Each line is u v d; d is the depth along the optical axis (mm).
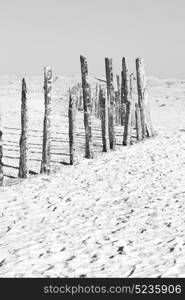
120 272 8617
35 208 13250
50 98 16969
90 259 9336
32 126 27859
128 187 15195
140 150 21172
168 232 10625
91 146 19672
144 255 9328
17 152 20766
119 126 29750
